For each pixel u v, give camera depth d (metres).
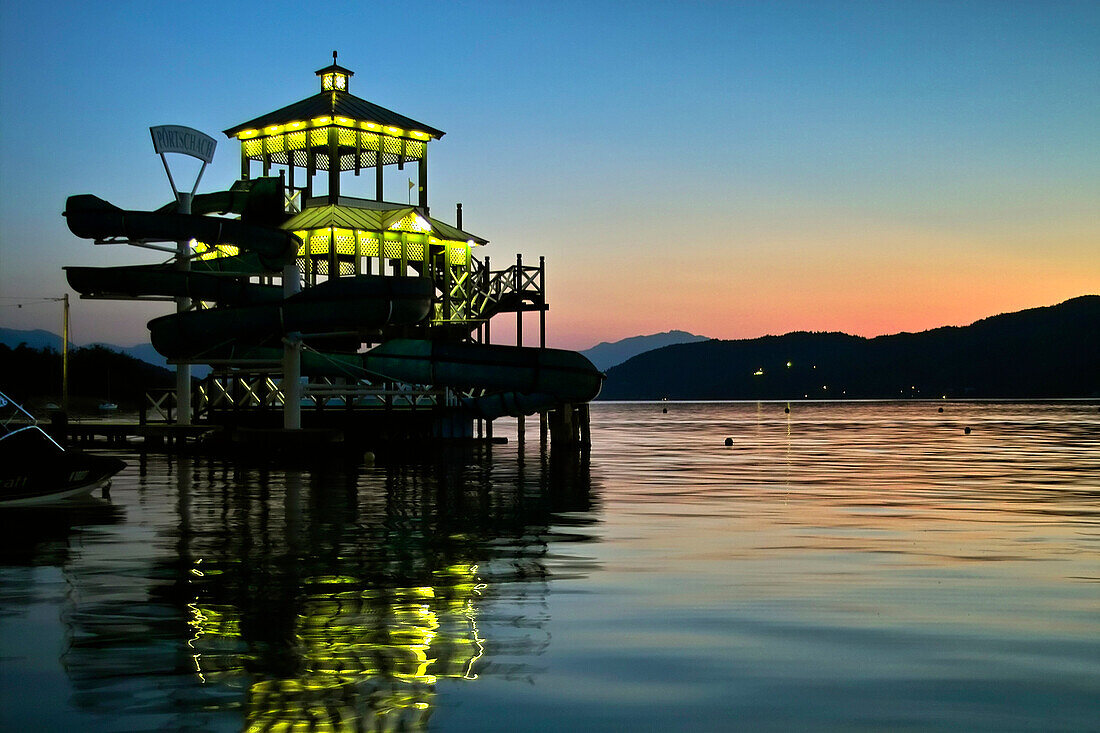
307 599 14.13
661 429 94.88
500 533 21.00
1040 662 10.95
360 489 30.34
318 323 41.72
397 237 53.34
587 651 11.36
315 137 55.44
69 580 15.52
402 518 23.50
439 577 15.85
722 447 58.88
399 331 51.34
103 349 155.12
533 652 11.32
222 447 47.12
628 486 32.12
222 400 53.78
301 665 10.79
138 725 8.98
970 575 15.97
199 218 43.25
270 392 51.38
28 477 25.02
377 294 41.06
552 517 23.83
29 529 21.30
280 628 12.40
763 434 81.06
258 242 44.56
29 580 15.49
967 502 27.22
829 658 11.09
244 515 23.84
